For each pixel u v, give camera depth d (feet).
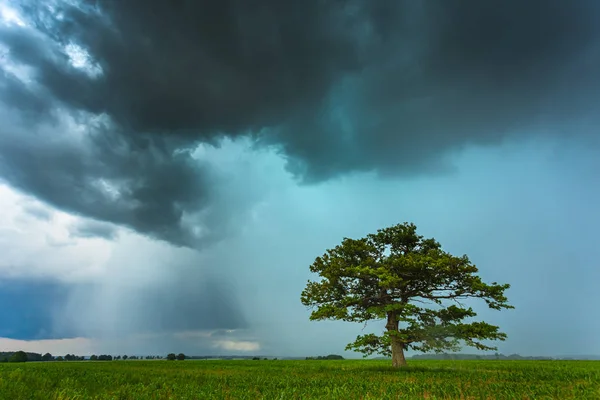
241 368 132.36
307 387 66.18
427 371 101.76
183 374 99.55
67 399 54.13
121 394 58.85
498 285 112.78
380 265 128.06
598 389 59.57
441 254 121.80
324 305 127.34
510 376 82.74
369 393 57.31
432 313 120.37
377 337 119.14
